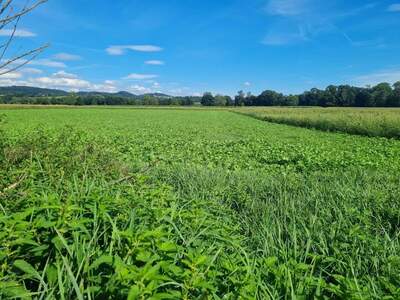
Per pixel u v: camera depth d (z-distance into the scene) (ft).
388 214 17.70
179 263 8.91
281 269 9.54
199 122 144.87
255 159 43.14
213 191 20.86
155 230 8.80
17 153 17.30
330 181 25.54
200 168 30.27
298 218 16.08
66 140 20.93
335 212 17.19
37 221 8.58
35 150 17.79
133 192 13.33
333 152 51.34
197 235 10.39
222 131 96.99
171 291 7.07
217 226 12.57
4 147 17.74
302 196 20.59
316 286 9.35
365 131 92.73
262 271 9.64
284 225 15.29
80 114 194.29
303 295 8.66
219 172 27.55
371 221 16.97
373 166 37.91
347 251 12.63
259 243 13.09
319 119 118.21
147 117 179.01
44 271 7.48
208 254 9.66
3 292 6.65
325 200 19.80
